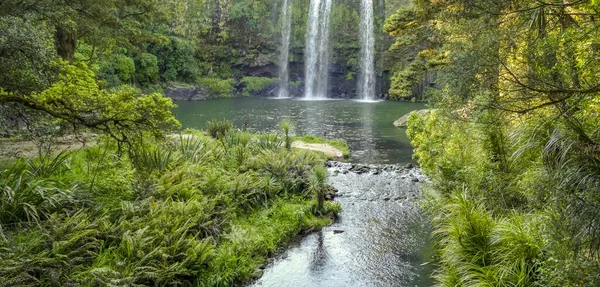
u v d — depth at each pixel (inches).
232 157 430.9
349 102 1466.5
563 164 122.9
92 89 225.8
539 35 165.9
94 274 189.0
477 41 179.9
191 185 322.7
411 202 387.2
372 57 1641.2
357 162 568.1
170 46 1552.7
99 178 295.7
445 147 365.7
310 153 532.1
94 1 440.1
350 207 378.6
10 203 222.2
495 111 203.0
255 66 1787.6
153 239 227.1
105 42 625.0
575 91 123.3
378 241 303.0
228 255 256.1
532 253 189.2
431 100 388.5
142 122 243.4
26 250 190.5
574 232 124.4
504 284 183.9
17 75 217.2
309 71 1761.8
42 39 240.1
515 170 257.4
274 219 327.9
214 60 1756.9
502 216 240.7
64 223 215.6
